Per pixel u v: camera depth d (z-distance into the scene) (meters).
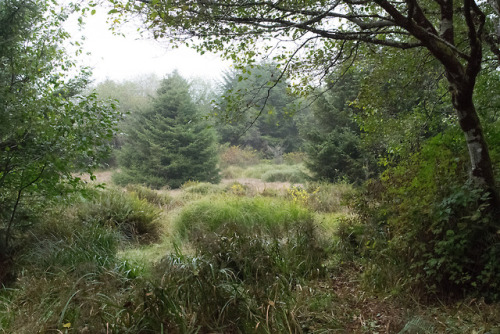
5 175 4.75
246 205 7.63
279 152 29.12
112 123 5.05
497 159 4.29
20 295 3.91
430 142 4.65
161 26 3.73
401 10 4.99
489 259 3.53
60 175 5.02
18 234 5.29
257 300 3.52
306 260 4.78
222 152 28.39
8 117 4.45
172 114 21.42
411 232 4.07
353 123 15.10
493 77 5.89
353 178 14.32
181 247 5.91
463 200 3.64
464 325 3.07
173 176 20.41
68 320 3.28
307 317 3.46
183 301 3.42
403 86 6.23
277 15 4.27
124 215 6.99
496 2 4.42
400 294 3.85
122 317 3.18
